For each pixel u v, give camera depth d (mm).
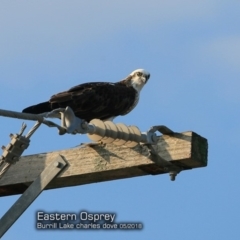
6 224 11562
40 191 12086
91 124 11125
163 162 12086
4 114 9633
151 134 11875
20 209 11703
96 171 12523
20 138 10531
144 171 12523
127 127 11516
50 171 12531
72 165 12641
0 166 10672
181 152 12055
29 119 10086
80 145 12758
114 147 12469
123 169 12391
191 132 12109
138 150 12297
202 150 12242
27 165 13102
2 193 13539
